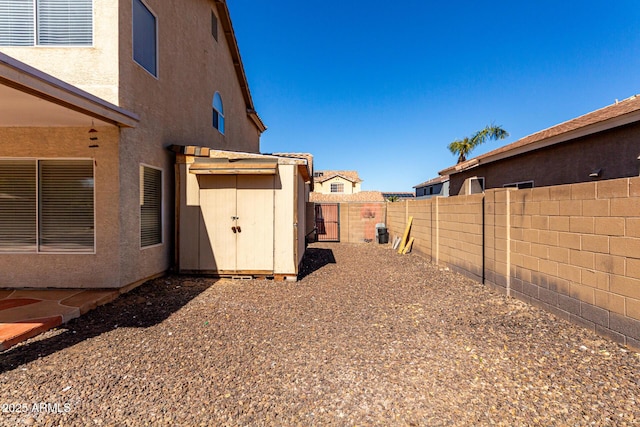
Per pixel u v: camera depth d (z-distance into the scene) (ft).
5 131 19.36
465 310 17.93
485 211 23.13
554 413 8.82
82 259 19.67
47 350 12.61
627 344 12.05
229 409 9.12
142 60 22.38
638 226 11.65
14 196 19.63
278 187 25.84
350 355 12.53
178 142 27.48
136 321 15.93
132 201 20.83
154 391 9.95
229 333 14.65
